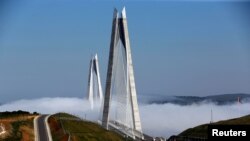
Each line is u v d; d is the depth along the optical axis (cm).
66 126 15588
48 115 18462
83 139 14500
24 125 14788
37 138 13525
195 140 14738
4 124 13925
